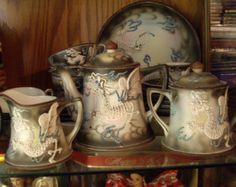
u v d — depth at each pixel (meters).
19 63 0.83
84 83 0.61
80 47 0.76
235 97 0.76
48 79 0.84
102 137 0.60
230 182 0.76
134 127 0.60
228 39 0.79
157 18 0.81
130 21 0.80
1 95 0.55
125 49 0.80
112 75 0.58
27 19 0.81
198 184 0.75
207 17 0.77
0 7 0.80
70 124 0.65
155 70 0.66
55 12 0.82
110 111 0.59
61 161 0.56
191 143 0.58
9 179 0.66
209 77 0.58
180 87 0.57
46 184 0.65
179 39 0.81
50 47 0.83
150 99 0.63
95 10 0.83
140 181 0.70
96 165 0.60
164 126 0.62
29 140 0.54
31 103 0.55
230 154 0.59
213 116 0.57
